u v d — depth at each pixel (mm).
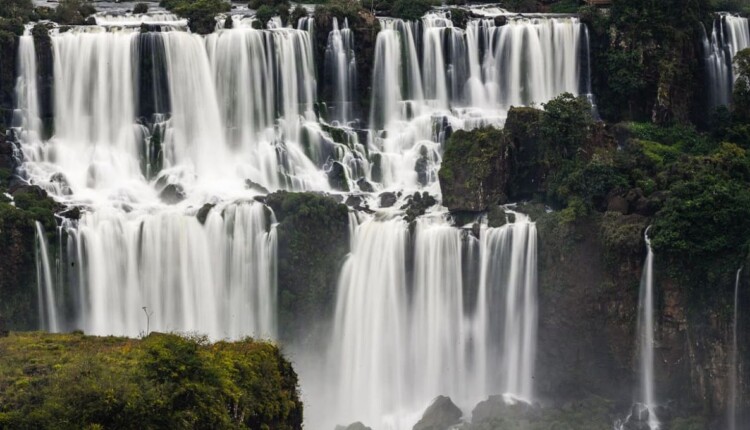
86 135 109750
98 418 61125
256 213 99562
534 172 105062
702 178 96312
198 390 64938
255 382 71188
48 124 109812
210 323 99062
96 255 97375
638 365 96875
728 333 92688
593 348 97938
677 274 94062
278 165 110375
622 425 94562
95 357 66750
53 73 109625
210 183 107562
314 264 99750
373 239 99625
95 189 105688
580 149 104938
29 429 59750
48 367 66938
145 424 61938
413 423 97500
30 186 101438
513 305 98750
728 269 92250
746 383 92500
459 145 104062
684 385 95500
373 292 99250
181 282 98562
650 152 108000
